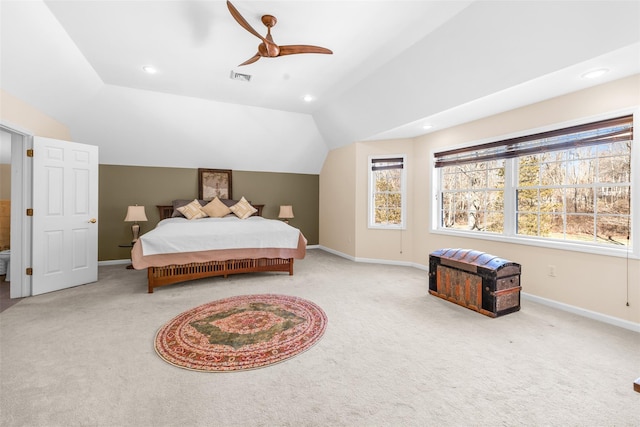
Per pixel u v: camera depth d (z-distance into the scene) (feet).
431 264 11.69
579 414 5.16
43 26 8.72
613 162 9.23
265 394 5.68
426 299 11.19
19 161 11.10
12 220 11.13
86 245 13.05
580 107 9.50
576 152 10.09
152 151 17.75
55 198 11.85
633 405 5.39
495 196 12.80
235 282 13.41
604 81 8.82
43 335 8.02
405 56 10.70
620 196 9.11
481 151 13.01
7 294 11.48
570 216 10.29
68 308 10.07
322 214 22.72
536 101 10.55
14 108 10.43
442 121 13.24
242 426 4.88
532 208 11.37
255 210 19.69
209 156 19.30
